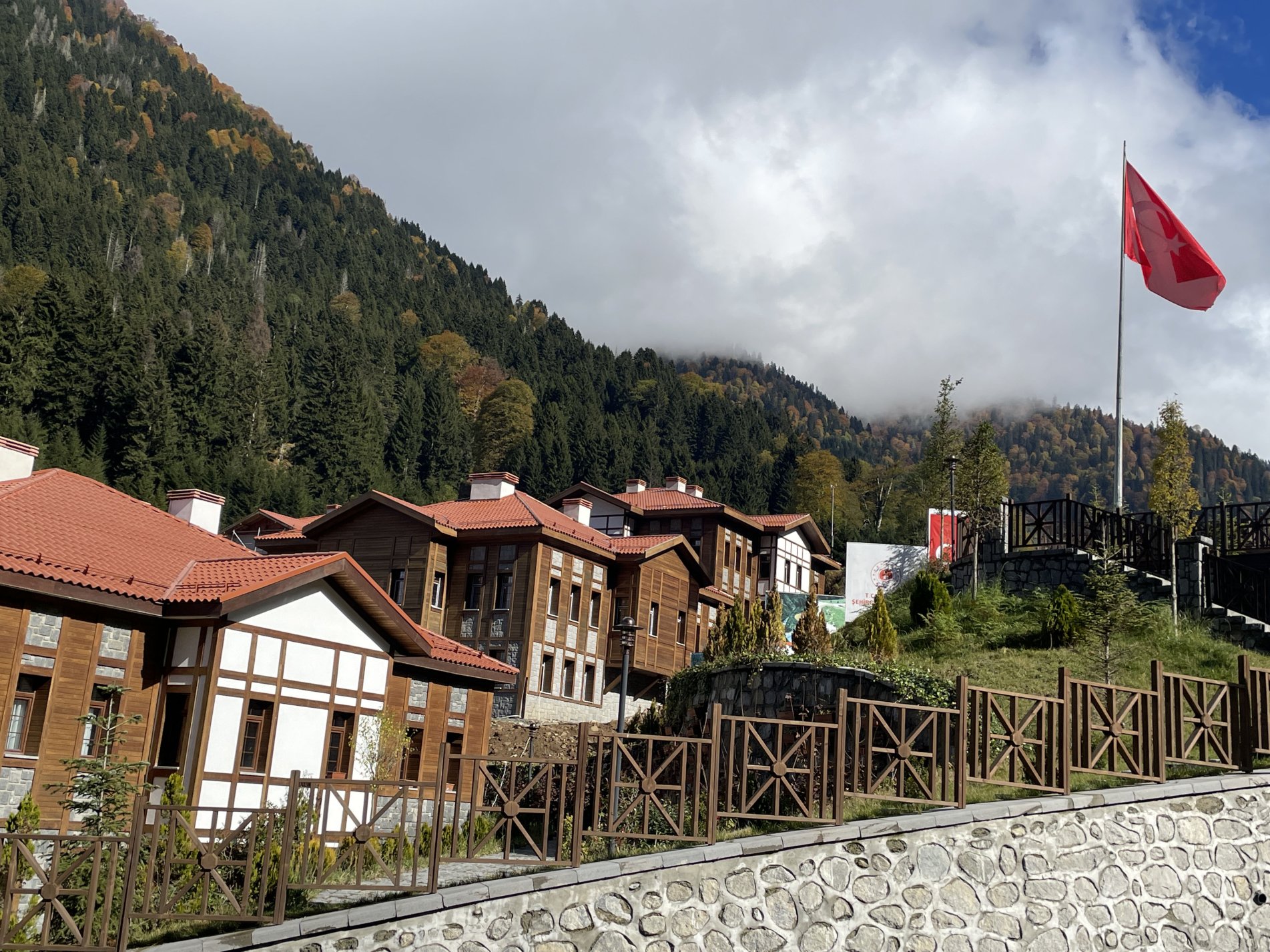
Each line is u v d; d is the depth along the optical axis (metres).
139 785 18.20
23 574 16.70
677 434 132.38
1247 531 23.23
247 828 15.42
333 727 20.77
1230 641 19.48
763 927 10.73
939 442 45.00
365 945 10.37
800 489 104.75
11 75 186.25
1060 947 11.16
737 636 25.45
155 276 139.75
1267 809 12.27
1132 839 11.72
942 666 18.89
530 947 10.41
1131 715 14.23
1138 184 24.97
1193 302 24.09
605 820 13.54
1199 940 11.57
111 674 18.17
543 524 37.56
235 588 18.59
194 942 10.37
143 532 20.97
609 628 41.34
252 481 79.06
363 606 21.09
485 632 37.75
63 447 70.69
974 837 11.35
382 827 21.20
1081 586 22.25
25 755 16.81
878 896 10.99
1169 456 34.19
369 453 94.88
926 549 32.69
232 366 98.12
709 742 11.41
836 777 11.43
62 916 10.77
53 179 146.38
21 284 105.94
